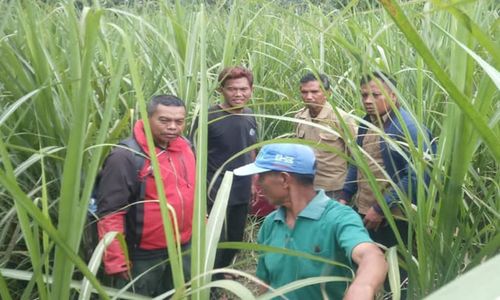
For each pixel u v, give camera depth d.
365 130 3.25
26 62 2.83
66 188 1.03
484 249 1.52
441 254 1.62
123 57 1.13
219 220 1.24
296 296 1.97
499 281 0.23
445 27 2.10
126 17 3.66
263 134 4.93
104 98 3.23
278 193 1.99
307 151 2.01
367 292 1.48
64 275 1.09
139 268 2.84
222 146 3.79
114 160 2.67
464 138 1.41
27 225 1.19
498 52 0.94
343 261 1.92
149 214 2.75
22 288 2.97
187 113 3.47
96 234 2.85
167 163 2.79
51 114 2.77
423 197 1.61
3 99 3.16
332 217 1.91
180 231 2.86
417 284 1.65
